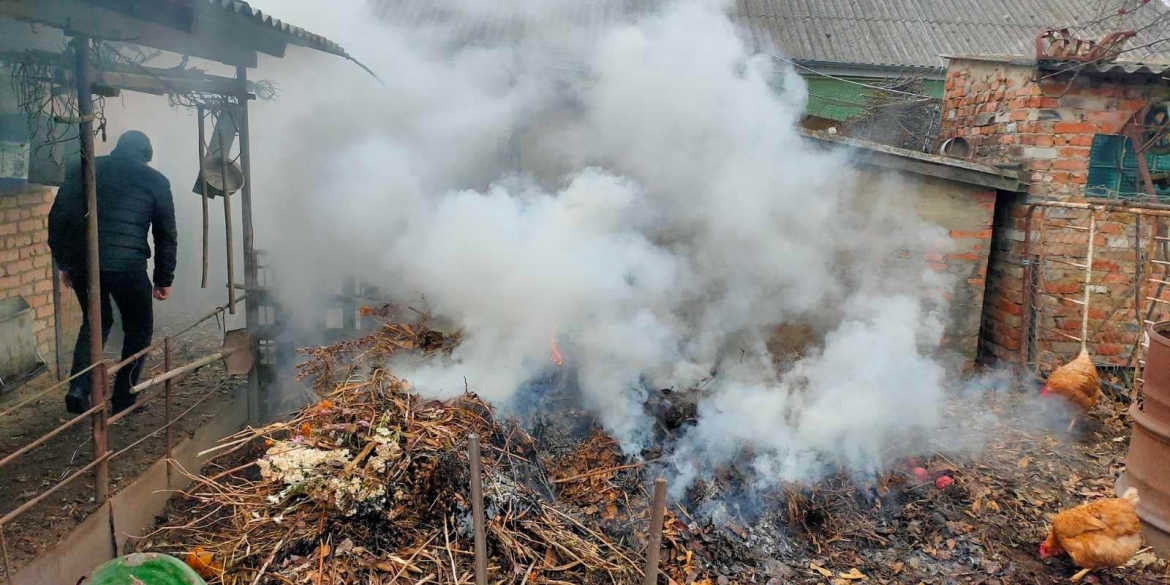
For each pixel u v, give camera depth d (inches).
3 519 98.9
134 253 159.2
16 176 170.2
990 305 251.8
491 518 128.0
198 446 160.1
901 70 395.2
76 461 141.0
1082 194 231.6
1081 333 213.9
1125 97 228.5
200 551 123.1
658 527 100.0
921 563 140.4
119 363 129.7
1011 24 441.7
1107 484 164.6
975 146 269.4
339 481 125.0
